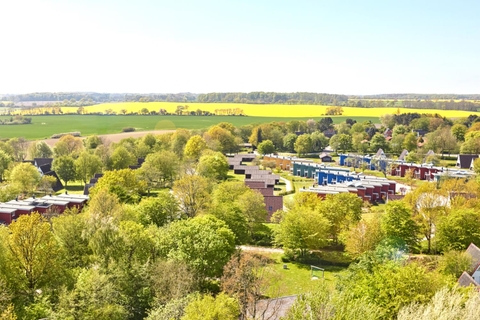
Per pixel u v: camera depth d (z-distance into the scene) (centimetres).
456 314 2925
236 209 7556
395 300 3772
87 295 3928
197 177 8850
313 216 7188
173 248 5453
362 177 13175
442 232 6938
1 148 15750
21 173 11381
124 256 5081
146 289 4566
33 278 4878
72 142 18000
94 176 12950
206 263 5241
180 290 4416
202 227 5797
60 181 13688
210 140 18562
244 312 4366
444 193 8638
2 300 4234
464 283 5275
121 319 4025
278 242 7681
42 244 5000
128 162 14888
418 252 7369
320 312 2853
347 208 8144
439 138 19912
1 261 4672
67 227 5781
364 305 3072
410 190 11662
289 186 13662
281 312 4569
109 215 6353
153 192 12212
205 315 3459
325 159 19575
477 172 13762
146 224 7156
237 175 15438
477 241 6725
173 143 17650
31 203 8694
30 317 4194
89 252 5662
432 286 3909
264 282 5169
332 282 6094
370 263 5316
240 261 5100
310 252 7469
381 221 7406
